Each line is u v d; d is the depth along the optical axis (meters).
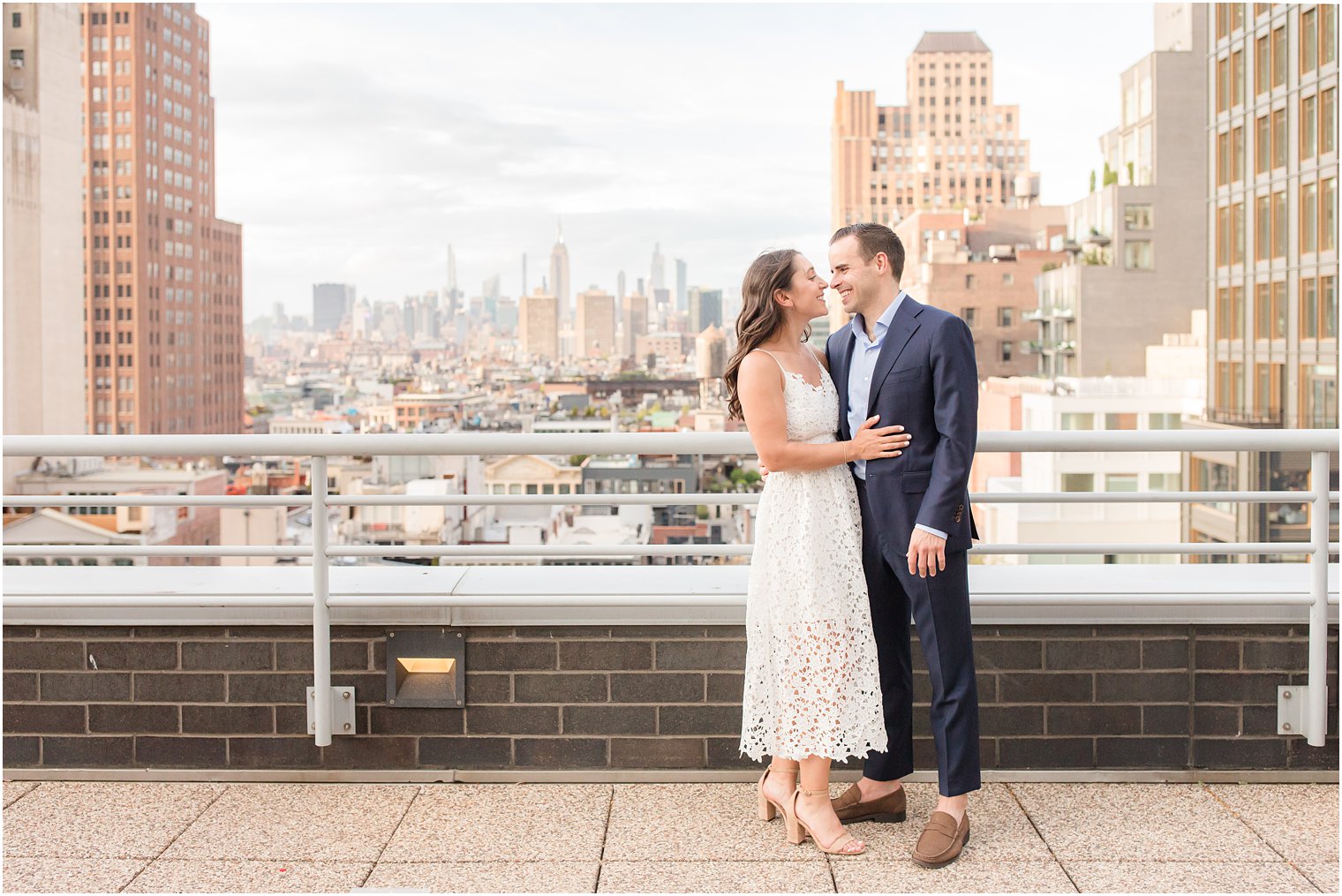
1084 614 2.98
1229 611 2.99
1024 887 2.43
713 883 2.46
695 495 2.82
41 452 2.88
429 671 3.07
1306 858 2.56
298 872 2.50
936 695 2.61
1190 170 68.69
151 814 2.83
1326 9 32.38
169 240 112.25
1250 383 37.09
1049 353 74.88
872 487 2.62
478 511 34.31
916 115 129.62
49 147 81.44
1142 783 3.01
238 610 3.01
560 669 3.02
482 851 2.61
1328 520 2.92
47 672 3.06
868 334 2.66
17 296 77.19
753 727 2.69
